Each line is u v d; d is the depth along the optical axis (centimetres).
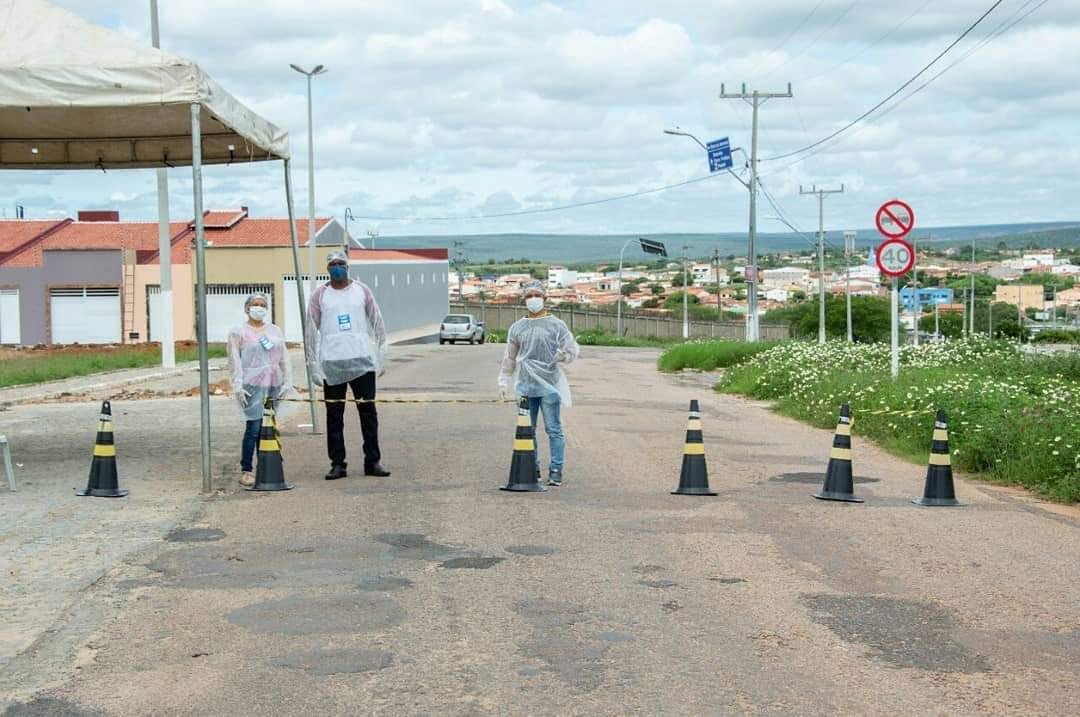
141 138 1589
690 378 3384
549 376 1201
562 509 1079
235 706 565
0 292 5888
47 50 1171
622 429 1786
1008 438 1372
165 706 566
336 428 1254
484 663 628
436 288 8619
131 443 1567
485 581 805
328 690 586
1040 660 641
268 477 1178
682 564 861
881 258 2061
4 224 6612
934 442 1146
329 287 1258
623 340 7469
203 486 1168
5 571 837
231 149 1623
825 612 734
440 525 1000
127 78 1147
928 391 1727
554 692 582
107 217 7238
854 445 1641
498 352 4944
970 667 627
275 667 623
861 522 1035
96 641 672
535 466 1184
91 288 5903
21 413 2030
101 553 895
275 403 1238
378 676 607
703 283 18038
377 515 1045
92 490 1148
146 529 984
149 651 652
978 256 15900
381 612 729
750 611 735
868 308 6950
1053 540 968
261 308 1224
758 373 2683
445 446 1529
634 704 565
